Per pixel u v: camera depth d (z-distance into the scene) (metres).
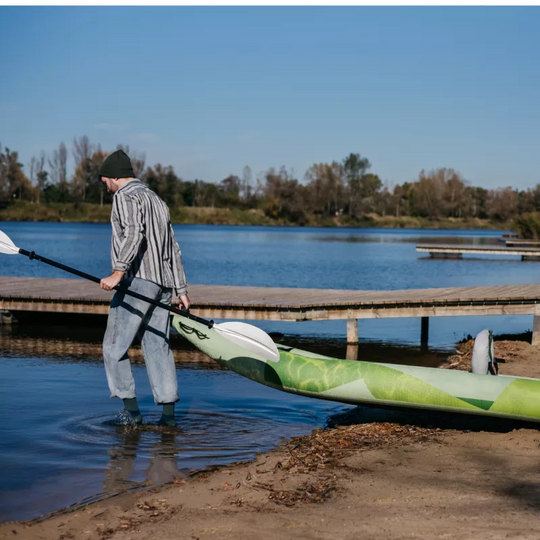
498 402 4.34
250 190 108.69
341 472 3.73
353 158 112.94
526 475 3.60
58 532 3.00
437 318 12.50
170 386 4.81
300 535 2.85
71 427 4.82
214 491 3.49
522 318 12.51
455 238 64.31
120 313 4.69
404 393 4.55
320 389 4.77
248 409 5.46
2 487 3.64
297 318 9.29
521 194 119.44
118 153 4.76
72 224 82.50
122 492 3.55
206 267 25.58
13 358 7.66
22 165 92.31
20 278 13.28
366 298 9.91
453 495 3.30
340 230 94.81
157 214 4.66
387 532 2.85
